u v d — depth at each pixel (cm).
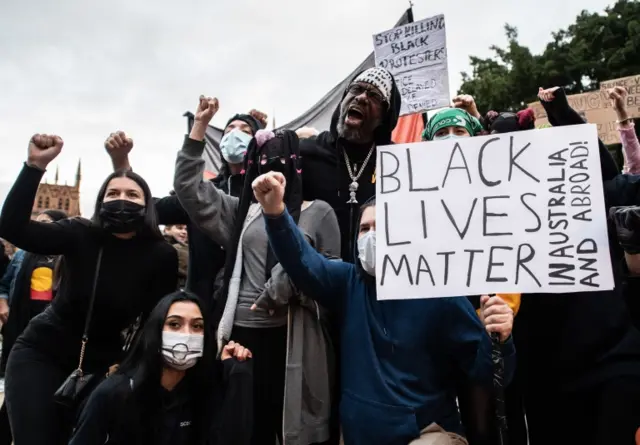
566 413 267
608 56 1579
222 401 256
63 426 279
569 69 1627
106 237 300
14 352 290
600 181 219
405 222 232
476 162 233
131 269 297
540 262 217
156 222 312
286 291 258
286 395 252
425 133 353
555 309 270
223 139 382
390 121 323
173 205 349
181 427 261
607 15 1622
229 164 388
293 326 261
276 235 241
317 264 254
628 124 336
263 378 272
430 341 236
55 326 291
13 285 507
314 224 284
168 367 262
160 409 258
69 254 294
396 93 326
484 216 226
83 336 288
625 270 241
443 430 227
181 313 259
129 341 292
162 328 258
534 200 224
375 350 240
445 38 480
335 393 272
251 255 282
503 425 207
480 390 233
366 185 316
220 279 327
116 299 291
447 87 477
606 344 255
